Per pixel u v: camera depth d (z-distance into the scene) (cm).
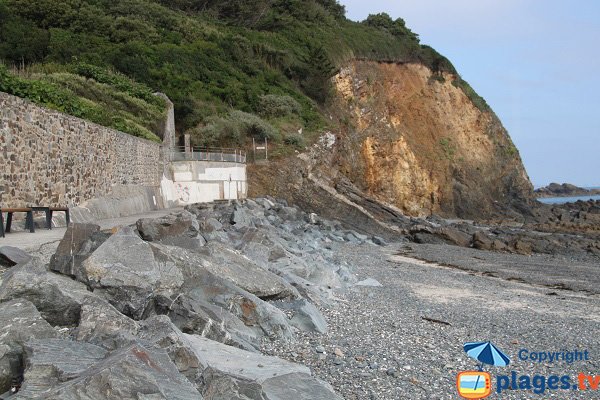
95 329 657
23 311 620
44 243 1112
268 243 1620
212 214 2567
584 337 1220
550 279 2377
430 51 8162
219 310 901
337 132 5741
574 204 7750
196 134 4728
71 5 5303
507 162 8131
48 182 1684
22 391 455
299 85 6356
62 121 1803
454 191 7175
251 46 6384
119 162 2511
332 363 855
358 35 7650
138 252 893
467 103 8069
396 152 6662
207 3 7550
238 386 539
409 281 2045
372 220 4544
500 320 1363
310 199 4666
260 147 4862
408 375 827
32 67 3794
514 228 5356
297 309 1074
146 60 5022
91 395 426
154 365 496
